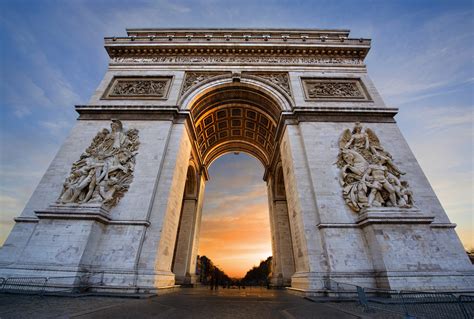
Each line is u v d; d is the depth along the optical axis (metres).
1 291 14.48
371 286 16.48
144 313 10.04
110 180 20.44
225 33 36.06
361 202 19.38
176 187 23.45
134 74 30.38
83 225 17.55
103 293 15.40
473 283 15.30
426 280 15.32
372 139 23.69
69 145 23.33
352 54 32.72
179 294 18.55
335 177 21.70
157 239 18.95
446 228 18.09
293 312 10.95
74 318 8.71
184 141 26.55
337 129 25.11
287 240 34.72
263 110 32.97
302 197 21.25
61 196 19.27
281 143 29.44
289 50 32.84
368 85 29.34
